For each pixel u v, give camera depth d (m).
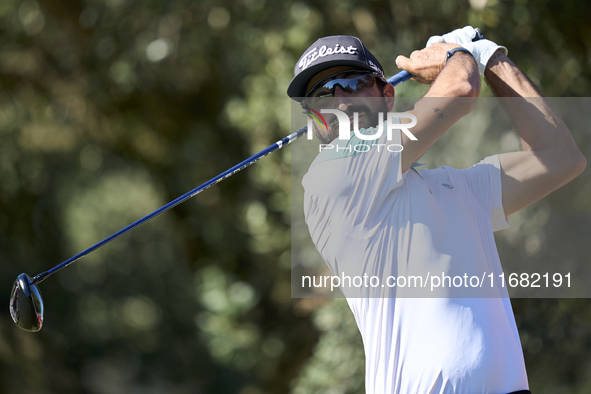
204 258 22.94
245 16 16.67
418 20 14.94
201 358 23.42
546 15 13.47
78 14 19.08
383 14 15.48
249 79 16.94
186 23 17.45
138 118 21.05
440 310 5.15
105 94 19.91
